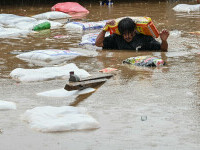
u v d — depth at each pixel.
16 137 5.17
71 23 15.49
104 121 5.66
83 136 5.17
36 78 7.98
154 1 26.97
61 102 6.57
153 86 7.36
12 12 20.70
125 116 5.85
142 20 10.65
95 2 26.03
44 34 13.86
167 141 4.96
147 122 5.59
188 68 8.70
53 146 4.89
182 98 6.62
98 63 9.38
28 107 6.35
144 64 9.00
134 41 10.94
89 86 7.38
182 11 20.73
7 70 8.81
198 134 5.16
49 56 9.80
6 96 6.94
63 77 8.13
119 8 22.50
